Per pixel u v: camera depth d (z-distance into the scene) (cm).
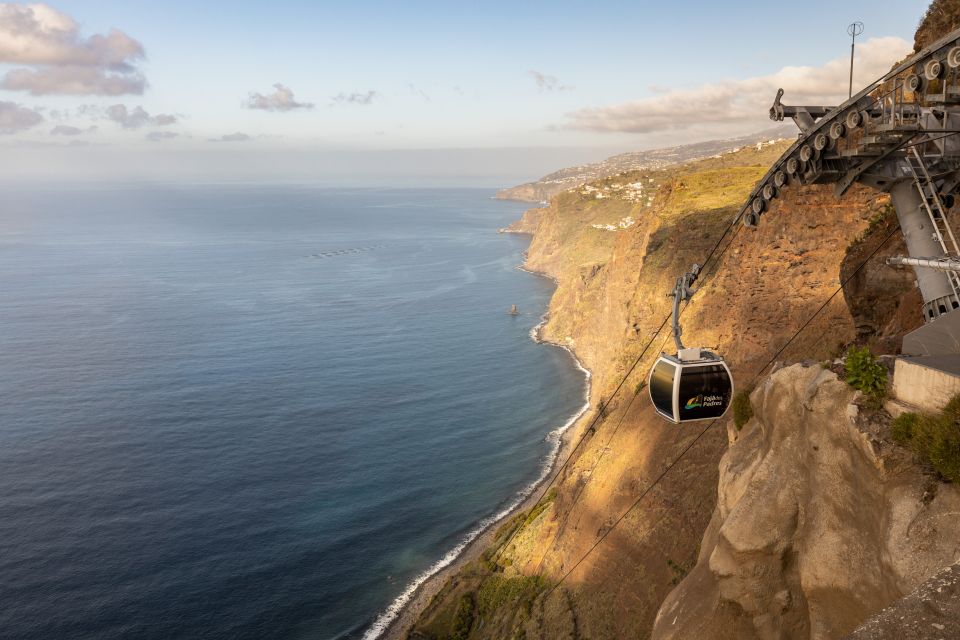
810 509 1473
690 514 4762
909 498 1197
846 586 1320
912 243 1745
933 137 1641
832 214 4272
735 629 1577
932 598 501
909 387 1270
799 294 4438
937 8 3209
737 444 1959
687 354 1986
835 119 1658
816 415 1473
